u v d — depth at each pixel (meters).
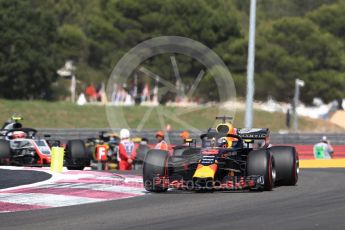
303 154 122.06
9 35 191.38
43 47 199.50
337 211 34.72
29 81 196.50
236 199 40.06
